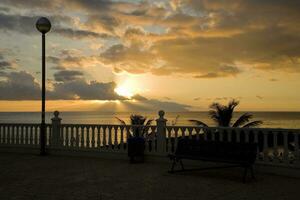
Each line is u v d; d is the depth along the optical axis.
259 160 12.10
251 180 10.98
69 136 16.36
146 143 14.55
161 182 10.74
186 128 13.70
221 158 11.16
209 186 10.22
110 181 10.91
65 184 10.52
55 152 16.59
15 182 10.82
